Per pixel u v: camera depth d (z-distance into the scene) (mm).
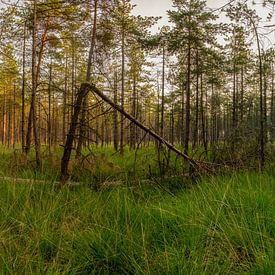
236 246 3422
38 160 9398
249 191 4773
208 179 7410
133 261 3045
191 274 2682
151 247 3551
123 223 4109
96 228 3830
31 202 4723
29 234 3760
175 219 4125
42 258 3166
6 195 5082
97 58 13922
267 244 3150
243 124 11992
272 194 4828
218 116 39906
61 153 13711
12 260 2951
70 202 5023
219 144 11930
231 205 4484
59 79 25016
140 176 8234
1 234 3391
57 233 3828
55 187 6336
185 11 16562
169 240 3641
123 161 12352
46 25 15266
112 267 3158
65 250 3354
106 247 3320
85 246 3361
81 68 25219
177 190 7039
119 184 7121
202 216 4062
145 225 3857
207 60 18484
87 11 13734
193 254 2980
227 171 8391
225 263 2953
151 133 7637
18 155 10586
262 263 2818
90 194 5645
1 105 36875
